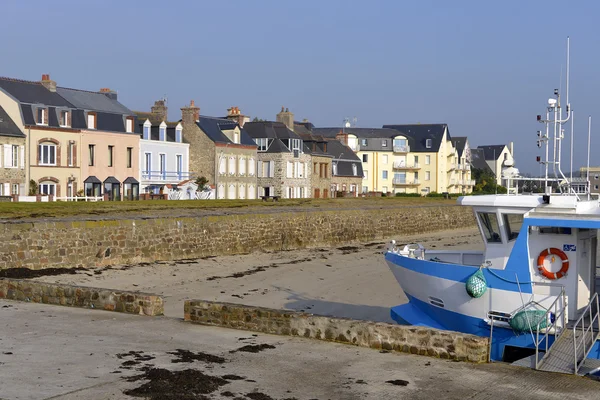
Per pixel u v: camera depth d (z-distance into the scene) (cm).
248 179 5934
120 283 1967
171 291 1920
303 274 2327
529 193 1252
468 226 4816
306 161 6475
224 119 6141
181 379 839
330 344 1027
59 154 4428
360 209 3697
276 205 3856
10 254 1914
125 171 4894
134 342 1021
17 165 4178
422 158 8481
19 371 859
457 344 951
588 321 1105
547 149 1177
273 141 6200
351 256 2869
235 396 786
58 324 1135
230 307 1131
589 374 903
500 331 1148
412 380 858
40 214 2472
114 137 4794
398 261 1350
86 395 773
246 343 1026
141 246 2325
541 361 939
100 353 952
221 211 3120
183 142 5491
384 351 991
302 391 810
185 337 1059
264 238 2923
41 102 4394
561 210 1097
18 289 1367
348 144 8331
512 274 1132
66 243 2073
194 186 5262
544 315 1070
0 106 4278
